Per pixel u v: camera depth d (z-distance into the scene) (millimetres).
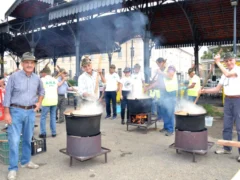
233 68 3625
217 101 11195
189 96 6727
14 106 3039
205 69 16156
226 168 3273
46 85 4746
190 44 12844
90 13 10227
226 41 11680
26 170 3250
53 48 18547
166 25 11516
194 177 2996
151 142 4586
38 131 5574
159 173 3125
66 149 3400
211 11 9656
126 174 3102
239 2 8570
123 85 6266
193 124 3492
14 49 19578
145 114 5336
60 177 3021
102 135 5121
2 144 3506
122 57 30953
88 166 3383
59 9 8648
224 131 3824
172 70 5062
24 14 12344
